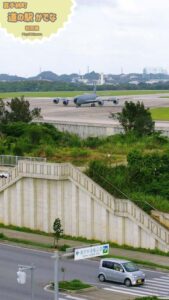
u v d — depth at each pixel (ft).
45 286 252.01
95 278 265.34
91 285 251.80
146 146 465.47
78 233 339.77
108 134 569.23
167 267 284.00
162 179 354.95
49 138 510.17
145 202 328.29
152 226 312.50
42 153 455.22
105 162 386.32
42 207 353.10
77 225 340.18
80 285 248.52
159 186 349.20
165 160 366.84
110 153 443.32
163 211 323.98
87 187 334.44
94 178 354.95
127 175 360.69
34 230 355.97
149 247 313.73
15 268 280.31
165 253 306.96
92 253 169.58
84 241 333.21
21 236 344.08
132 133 507.30
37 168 349.82
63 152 451.94
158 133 514.68
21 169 357.82
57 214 346.33
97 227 333.21
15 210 365.61
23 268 195.62
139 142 480.64
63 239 338.75
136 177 359.87
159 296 236.84
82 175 336.08
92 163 368.48
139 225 315.99
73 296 238.27
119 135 508.12
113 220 326.65
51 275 268.41
